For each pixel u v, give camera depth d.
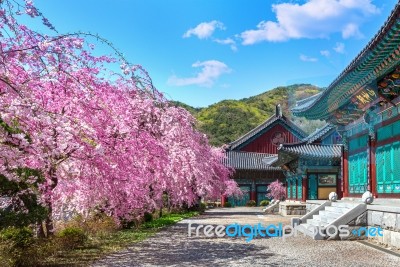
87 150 13.22
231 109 114.38
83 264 12.05
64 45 12.12
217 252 14.30
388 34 14.19
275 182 65.44
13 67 11.77
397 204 17.00
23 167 11.42
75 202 15.90
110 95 15.08
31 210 11.97
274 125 71.44
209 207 58.91
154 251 14.60
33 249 11.88
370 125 22.45
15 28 11.12
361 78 19.09
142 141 16.86
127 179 16.09
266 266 11.61
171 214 35.69
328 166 37.72
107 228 19.19
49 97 13.10
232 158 68.06
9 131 10.88
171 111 20.81
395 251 13.70
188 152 23.83
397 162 19.28
